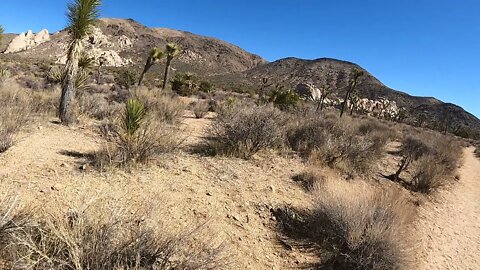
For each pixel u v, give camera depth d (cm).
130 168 586
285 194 634
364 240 462
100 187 485
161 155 678
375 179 916
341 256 465
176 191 541
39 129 810
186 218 461
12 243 279
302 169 802
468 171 1645
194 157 762
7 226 302
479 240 698
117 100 1731
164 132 734
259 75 18575
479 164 2100
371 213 513
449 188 1109
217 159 772
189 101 2323
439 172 1035
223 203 542
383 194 626
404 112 7812
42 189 444
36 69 4306
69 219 348
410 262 471
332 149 923
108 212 352
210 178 639
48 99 1228
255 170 743
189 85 3578
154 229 324
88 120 1048
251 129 859
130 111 653
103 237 292
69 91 947
